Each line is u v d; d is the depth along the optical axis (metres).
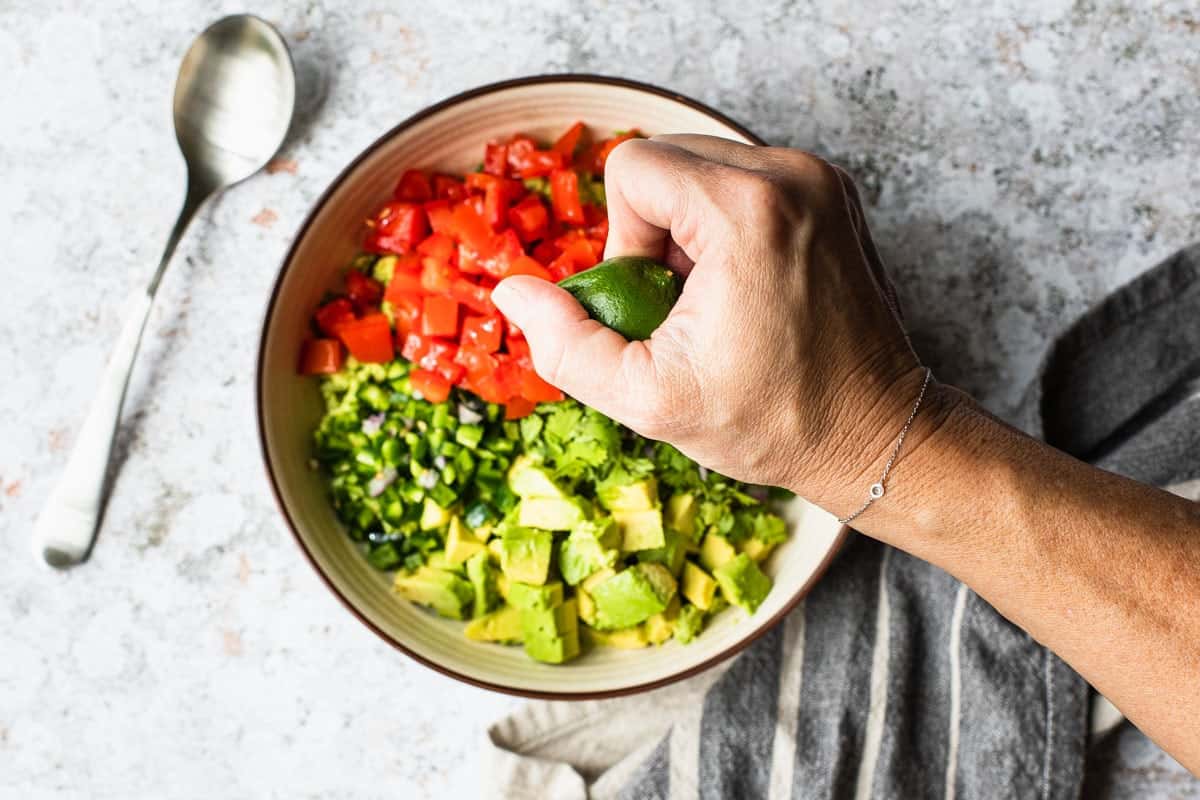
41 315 1.61
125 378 1.54
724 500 1.42
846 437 1.01
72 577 1.59
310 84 1.59
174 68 1.61
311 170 1.59
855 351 0.99
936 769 1.50
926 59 1.59
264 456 1.33
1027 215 1.58
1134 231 1.58
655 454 1.41
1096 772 1.55
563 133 1.46
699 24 1.59
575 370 1.02
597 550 1.35
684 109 1.36
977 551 1.03
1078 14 1.59
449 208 1.43
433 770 1.57
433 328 1.38
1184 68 1.59
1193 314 1.48
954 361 1.58
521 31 1.60
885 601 1.52
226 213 1.58
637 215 1.07
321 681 1.58
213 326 1.59
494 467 1.44
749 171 0.99
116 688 1.59
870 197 1.58
